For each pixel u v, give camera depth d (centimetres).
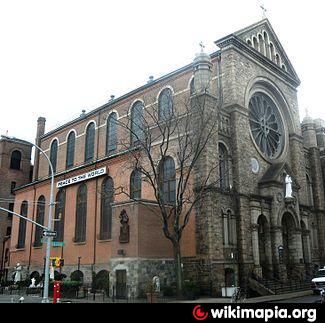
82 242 4031
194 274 2998
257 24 4134
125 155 3812
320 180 4612
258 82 3969
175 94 3872
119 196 3775
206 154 3081
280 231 3503
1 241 5919
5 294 3781
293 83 4512
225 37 3656
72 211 4297
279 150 4150
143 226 3011
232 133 3447
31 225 4934
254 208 3347
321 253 4338
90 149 4822
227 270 3064
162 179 3438
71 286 3183
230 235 3169
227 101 3544
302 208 4075
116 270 3039
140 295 2862
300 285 3444
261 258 3425
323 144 4959
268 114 4153
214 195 3055
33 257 4734
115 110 4566
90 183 4159
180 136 3209
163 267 3056
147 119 3947
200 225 3025
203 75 3291
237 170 3350
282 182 3694
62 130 5369
